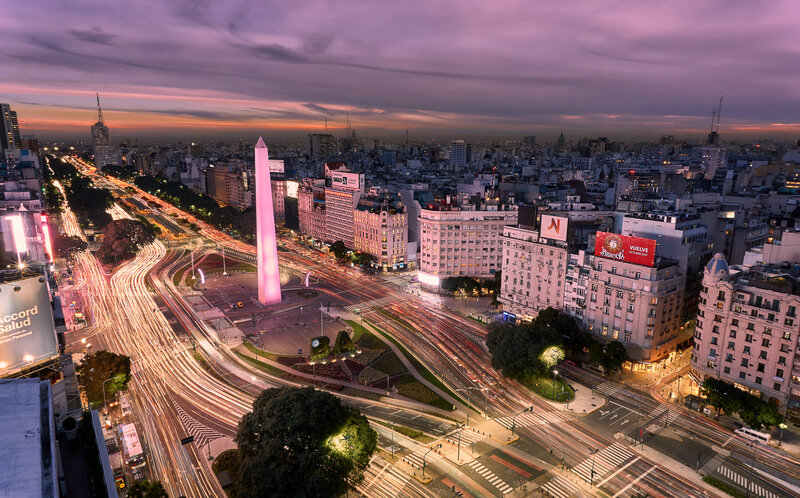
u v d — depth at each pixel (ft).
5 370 281.74
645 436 391.45
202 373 499.92
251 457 303.89
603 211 655.76
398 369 508.53
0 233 451.94
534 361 450.71
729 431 398.21
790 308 393.91
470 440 386.52
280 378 490.08
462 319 655.35
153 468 351.25
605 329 523.29
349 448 305.94
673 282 495.00
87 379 415.44
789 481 339.36
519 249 622.13
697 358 459.73
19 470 171.22
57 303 417.08
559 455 367.66
